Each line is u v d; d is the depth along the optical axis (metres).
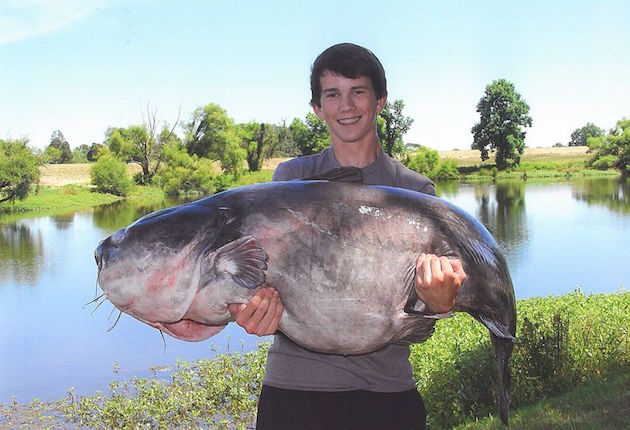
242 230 2.56
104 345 13.98
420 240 2.66
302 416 2.82
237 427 8.41
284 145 78.56
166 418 8.82
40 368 12.37
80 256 28.92
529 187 68.00
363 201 2.67
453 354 7.84
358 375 2.83
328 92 3.02
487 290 2.79
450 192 62.00
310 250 2.56
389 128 78.94
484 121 92.44
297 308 2.56
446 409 7.26
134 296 2.56
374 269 2.59
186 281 2.54
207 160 66.38
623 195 54.19
